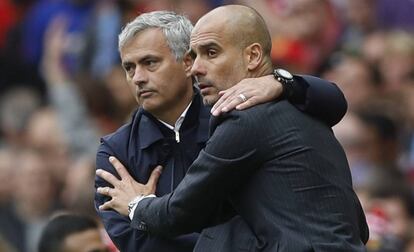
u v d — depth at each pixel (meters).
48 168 31.30
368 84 31.42
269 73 17.02
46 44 35.06
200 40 16.89
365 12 33.81
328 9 32.84
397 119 30.27
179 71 17.77
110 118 31.44
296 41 32.09
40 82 35.59
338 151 16.92
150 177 17.83
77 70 32.88
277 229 16.45
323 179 16.61
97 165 18.11
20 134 34.56
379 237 23.06
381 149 28.52
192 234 17.73
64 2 34.94
